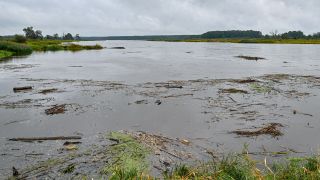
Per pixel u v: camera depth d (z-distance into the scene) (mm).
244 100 23984
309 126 17719
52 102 23672
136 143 14234
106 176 11414
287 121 18641
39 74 39750
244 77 36625
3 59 61656
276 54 79312
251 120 18828
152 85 30891
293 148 14570
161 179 10766
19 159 13156
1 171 12117
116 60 61406
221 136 16078
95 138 15453
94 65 51250
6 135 16438
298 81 33531
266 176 9508
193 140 15430
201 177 9438
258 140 15523
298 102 23453
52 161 12805
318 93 26875
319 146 14789
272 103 23031
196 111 20859
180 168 11125
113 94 26422
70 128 17438
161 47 130000
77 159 12898
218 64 53219
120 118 19328
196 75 38719
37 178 11500
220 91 27375
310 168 10188
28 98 25062
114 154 13164
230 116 19656
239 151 14070
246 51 93875
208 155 13500
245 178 9297
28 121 18891
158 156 13008
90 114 20266
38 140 15266
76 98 24953
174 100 24062
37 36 175375
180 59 63969
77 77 37156
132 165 11922
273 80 34094
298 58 66312
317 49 104938
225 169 10062
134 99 24469
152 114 20203
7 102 23625
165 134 16359
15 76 37844
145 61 59125
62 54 78750
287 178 9234
